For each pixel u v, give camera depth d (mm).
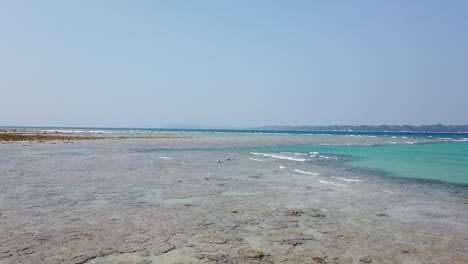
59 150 28703
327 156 26438
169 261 5668
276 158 24156
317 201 10398
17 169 16391
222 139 59625
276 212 9055
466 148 37719
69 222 7820
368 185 13234
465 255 6062
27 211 8742
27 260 5590
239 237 6973
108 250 6109
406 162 22016
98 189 11844
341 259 5859
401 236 7125
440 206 9820
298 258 5883
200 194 11281
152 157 23578
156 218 8281
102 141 44812
